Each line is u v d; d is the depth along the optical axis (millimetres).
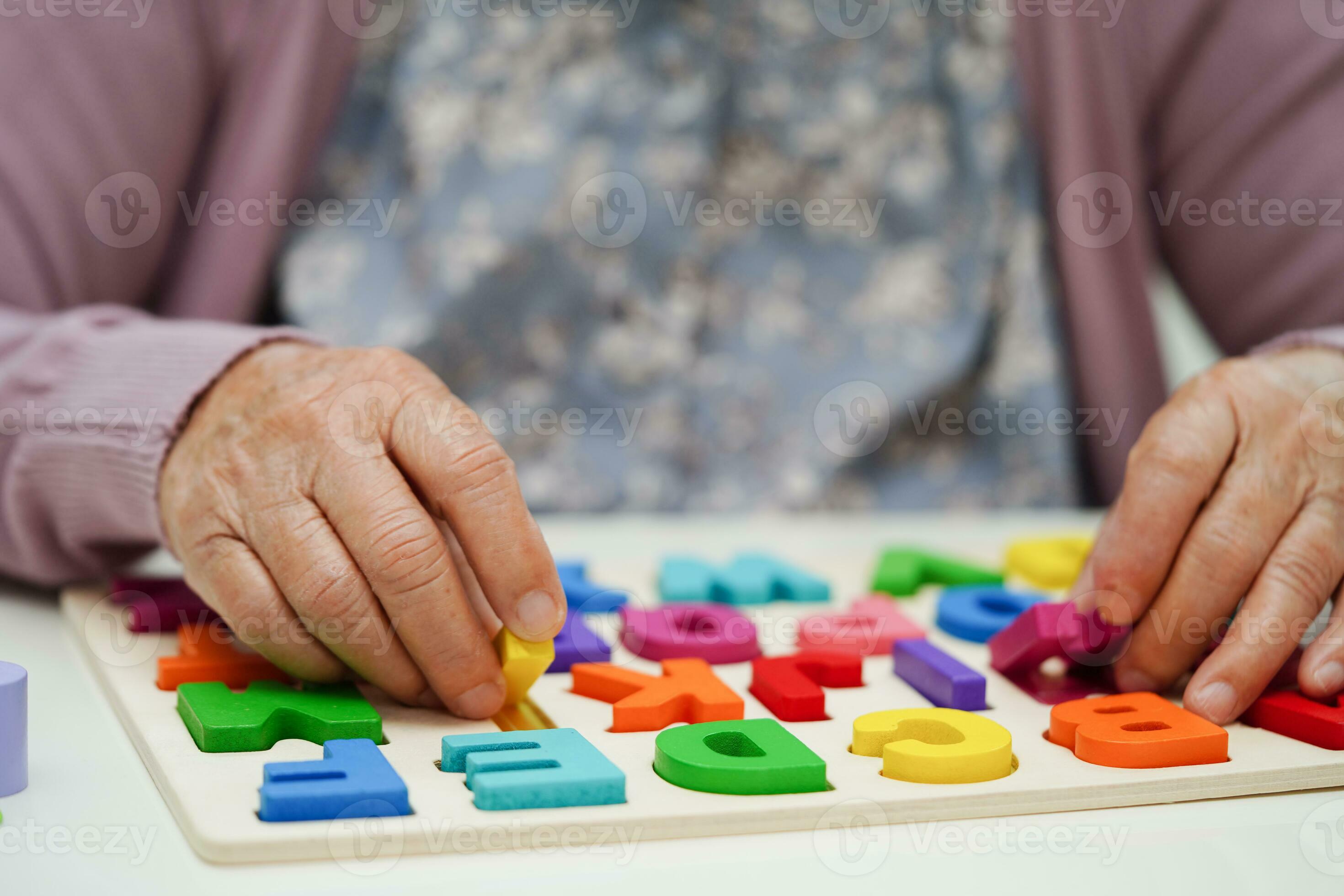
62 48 828
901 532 917
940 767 396
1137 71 1058
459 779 390
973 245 1076
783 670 511
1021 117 1084
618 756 422
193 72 934
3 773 382
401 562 428
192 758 400
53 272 829
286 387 493
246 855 330
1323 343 554
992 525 960
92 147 850
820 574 758
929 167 1079
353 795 351
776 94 1067
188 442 523
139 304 961
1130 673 504
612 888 322
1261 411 496
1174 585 489
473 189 1023
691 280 1052
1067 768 414
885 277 1076
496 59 1038
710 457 1061
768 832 364
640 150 1036
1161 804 401
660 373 1049
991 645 550
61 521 622
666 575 694
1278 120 967
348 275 1009
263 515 452
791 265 1073
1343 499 482
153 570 705
